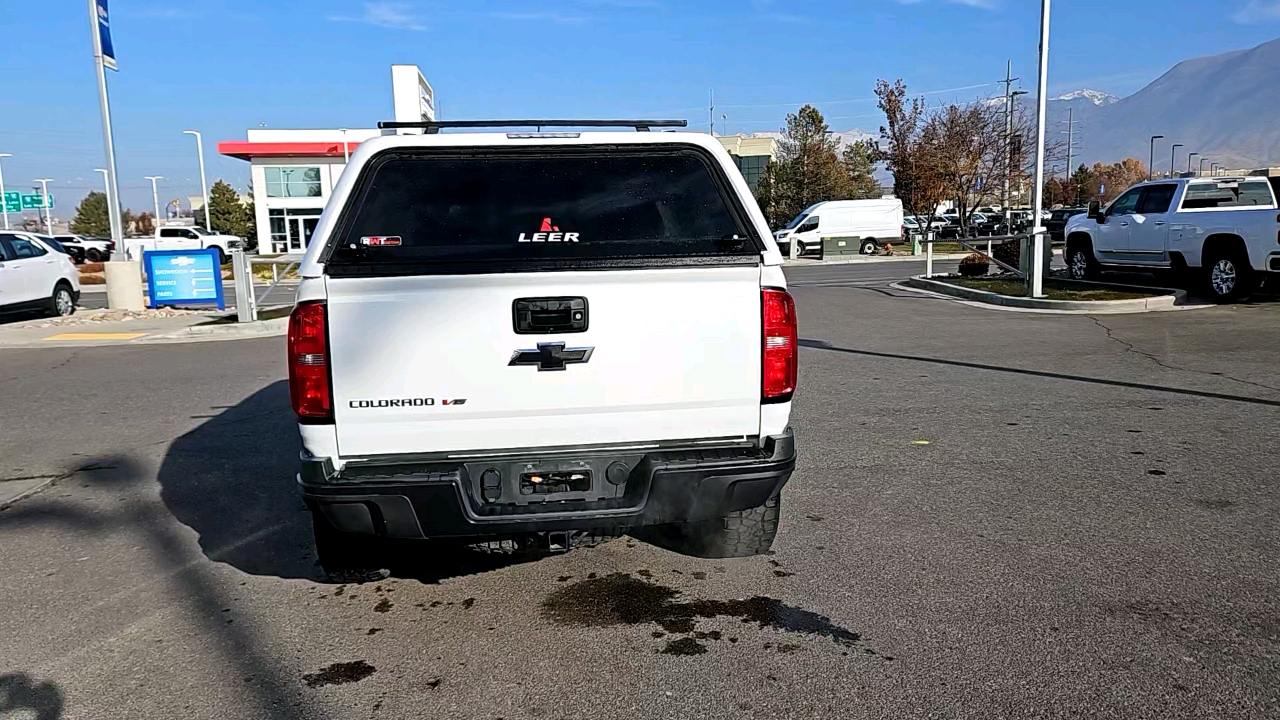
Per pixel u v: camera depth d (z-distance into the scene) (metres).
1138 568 4.22
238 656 3.56
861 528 4.86
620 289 3.53
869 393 8.43
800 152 52.53
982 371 9.45
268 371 10.71
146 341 14.07
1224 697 3.09
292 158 51.41
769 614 3.84
